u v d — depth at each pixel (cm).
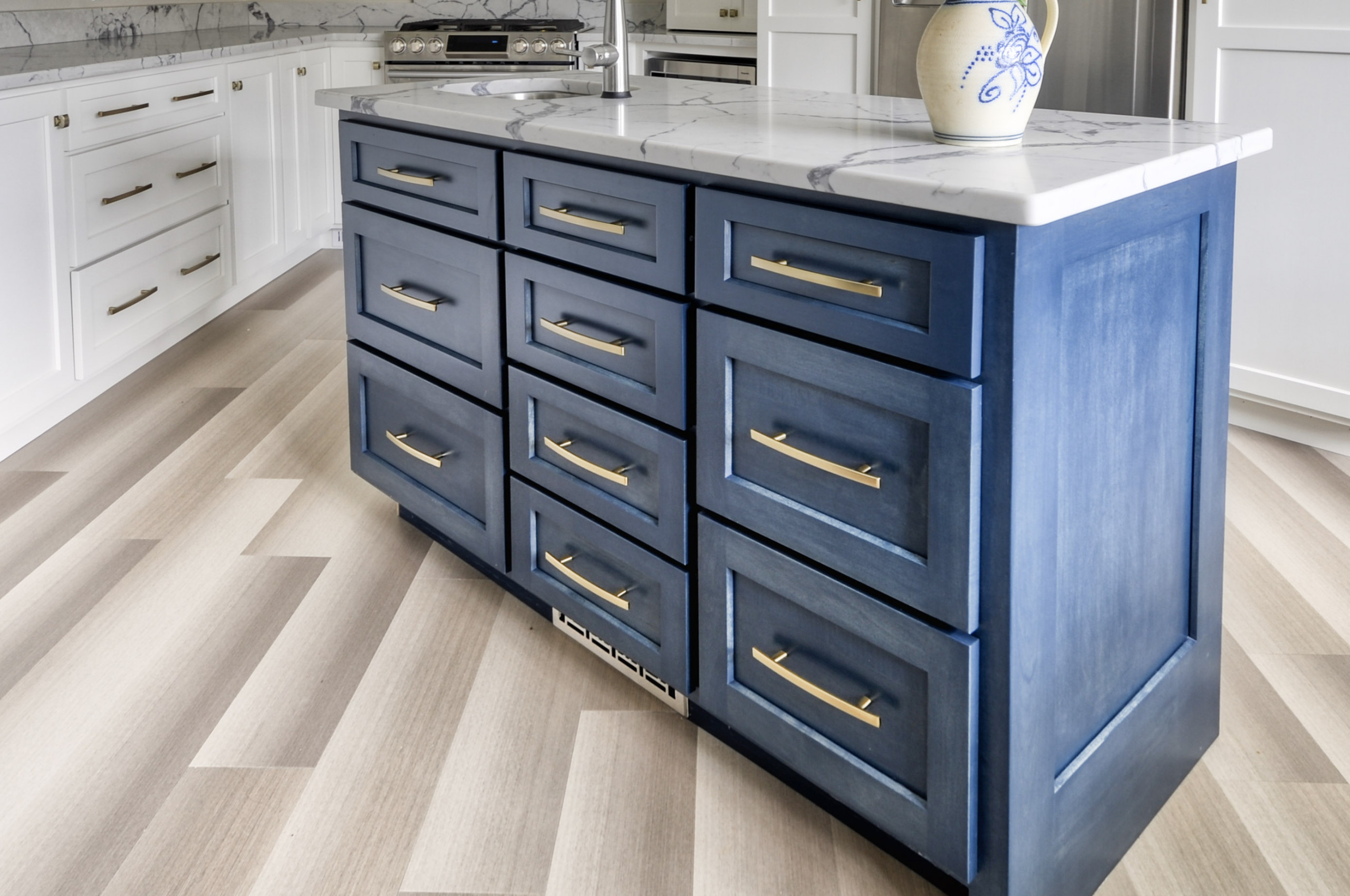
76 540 255
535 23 498
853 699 152
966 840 139
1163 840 163
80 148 315
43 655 210
